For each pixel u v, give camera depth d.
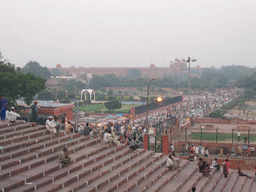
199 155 33.84
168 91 188.88
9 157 15.62
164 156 24.17
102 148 20.48
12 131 19.03
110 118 64.81
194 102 99.62
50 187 14.13
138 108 70.06
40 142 18.56
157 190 17.66
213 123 54.53
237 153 33.91
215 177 23.38
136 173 18.92
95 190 15.41
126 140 25.89
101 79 197.75
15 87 39.97
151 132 34.09
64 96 136.00
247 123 53.03
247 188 23.30
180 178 20.33
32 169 15.41
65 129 22.41
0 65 42.75
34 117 22.33
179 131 44.16
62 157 16.48
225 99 109.25
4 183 13.40
